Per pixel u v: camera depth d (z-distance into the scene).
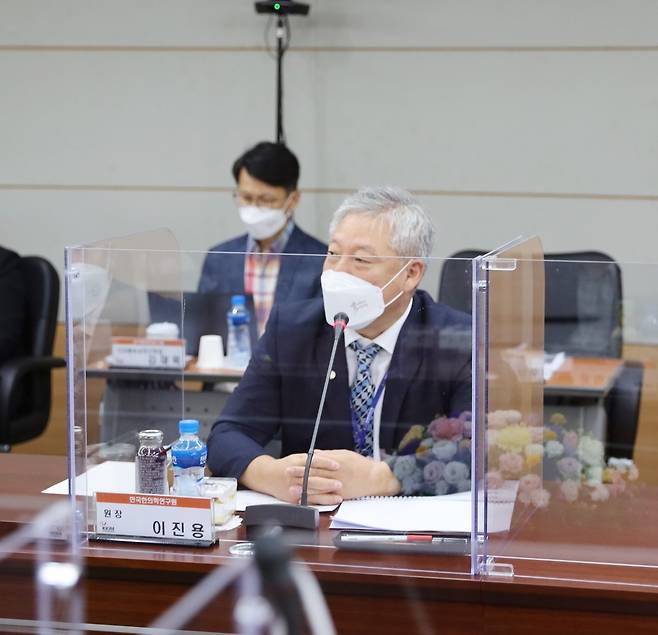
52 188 6.38
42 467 2.75
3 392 4.29
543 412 2.62
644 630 1.95
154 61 6.20
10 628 2.15
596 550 2.13
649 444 3.18
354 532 2.20
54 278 4.63
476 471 2.04
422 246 2.58
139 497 2.18
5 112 6.34
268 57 6.11
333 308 2.43
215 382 2.82
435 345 2.36
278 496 2.44
